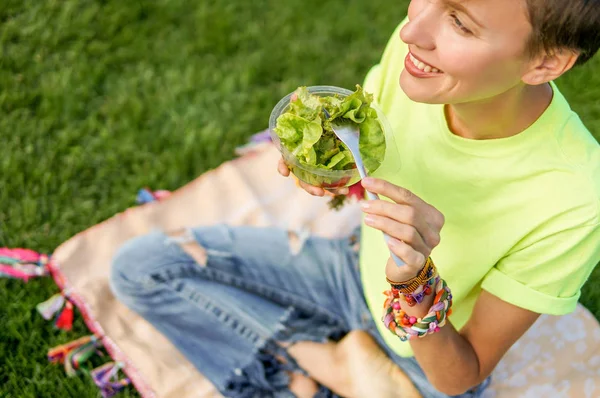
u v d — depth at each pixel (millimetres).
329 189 1558
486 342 1671
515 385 2303
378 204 1313
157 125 3010
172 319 2389
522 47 1235
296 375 2303
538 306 1574
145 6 3424
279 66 3268
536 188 1512
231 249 2459
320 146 1491
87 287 2471
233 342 2350
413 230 1301
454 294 1739
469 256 1657
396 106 1784
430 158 1656
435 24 1260
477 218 1615
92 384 2285
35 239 2627
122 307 2441
